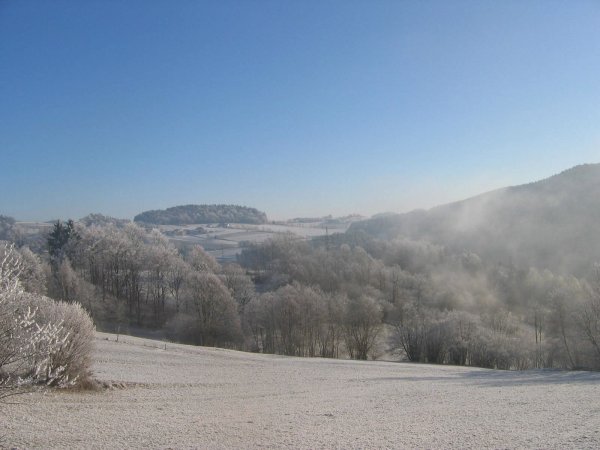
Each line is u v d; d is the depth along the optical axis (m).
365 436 12.83
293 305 69.19
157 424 14.45
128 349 40.31
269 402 20.41
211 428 13.98
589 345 51.72
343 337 72.75
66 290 75.38
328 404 19.83
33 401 16.75
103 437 12.50
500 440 11.87
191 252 101.62
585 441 11.27
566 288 66.38
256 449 11.37
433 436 12.68
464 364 64.12
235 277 86.00
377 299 86.69
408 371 40.53
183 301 77.62
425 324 68.75
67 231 99.44
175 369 32.88
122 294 91.06
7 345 11.21
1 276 11.59
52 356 19.03
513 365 61.56
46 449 11.12
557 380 30.14
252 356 47.53
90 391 20.66
